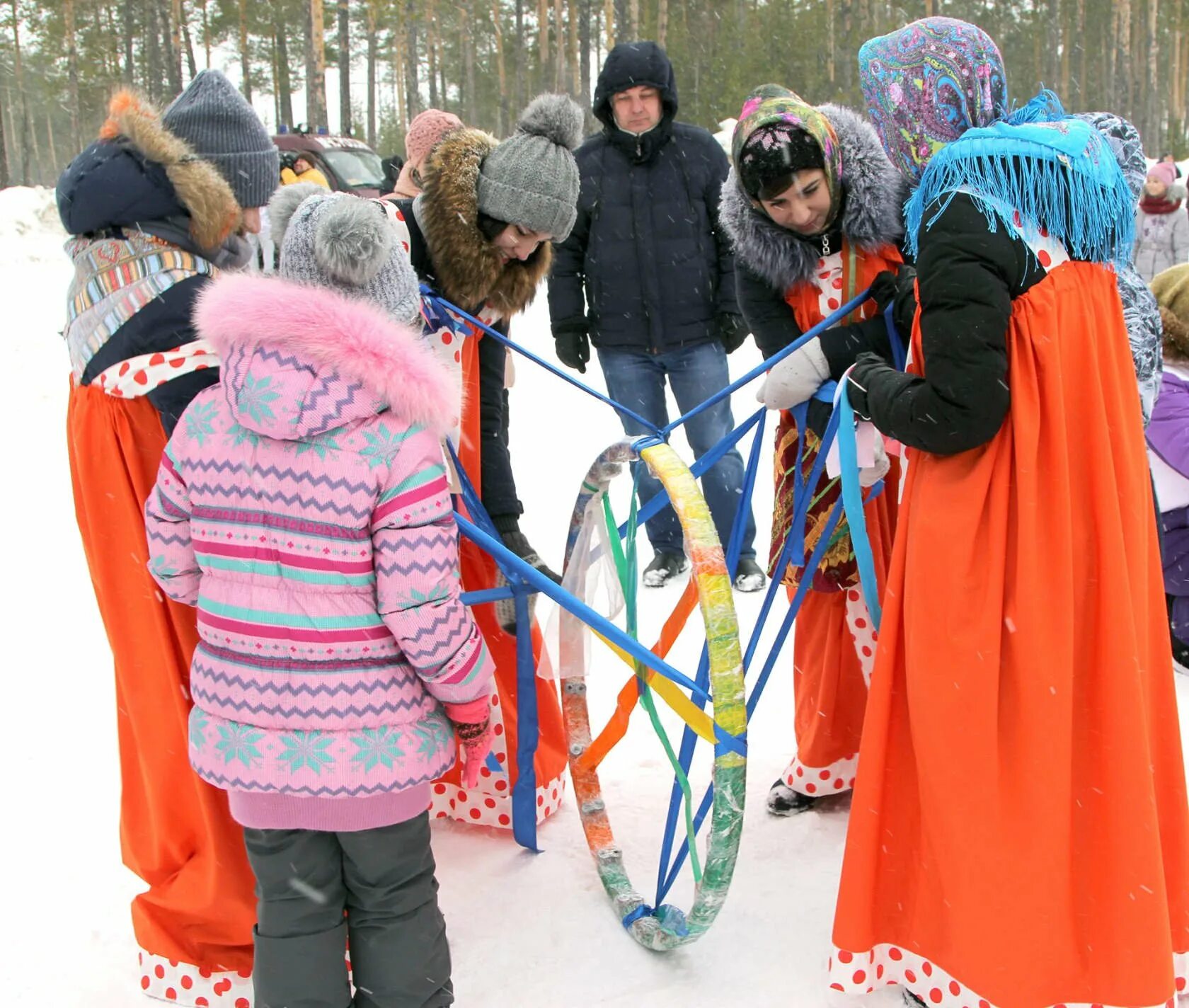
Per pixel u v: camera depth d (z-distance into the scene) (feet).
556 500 18.57
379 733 6.29
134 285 6.97
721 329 14.49
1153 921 6.27
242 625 6.23
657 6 103.24
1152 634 6.88
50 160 164.76
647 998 7.38
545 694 9.45
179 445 6.36
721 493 14.55
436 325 8.36
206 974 7.55
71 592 15.55
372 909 6.67
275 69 119.24
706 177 14.33
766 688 11.73
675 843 9.14
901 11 125.29
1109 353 6.51
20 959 8.12
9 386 26.21
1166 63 160.15
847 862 6.98
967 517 6.36
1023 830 6.33
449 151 8.25
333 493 6.01
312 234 6.43
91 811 10.11
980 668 6.32
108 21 122.62
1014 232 6.23
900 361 8.08
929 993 6.94
